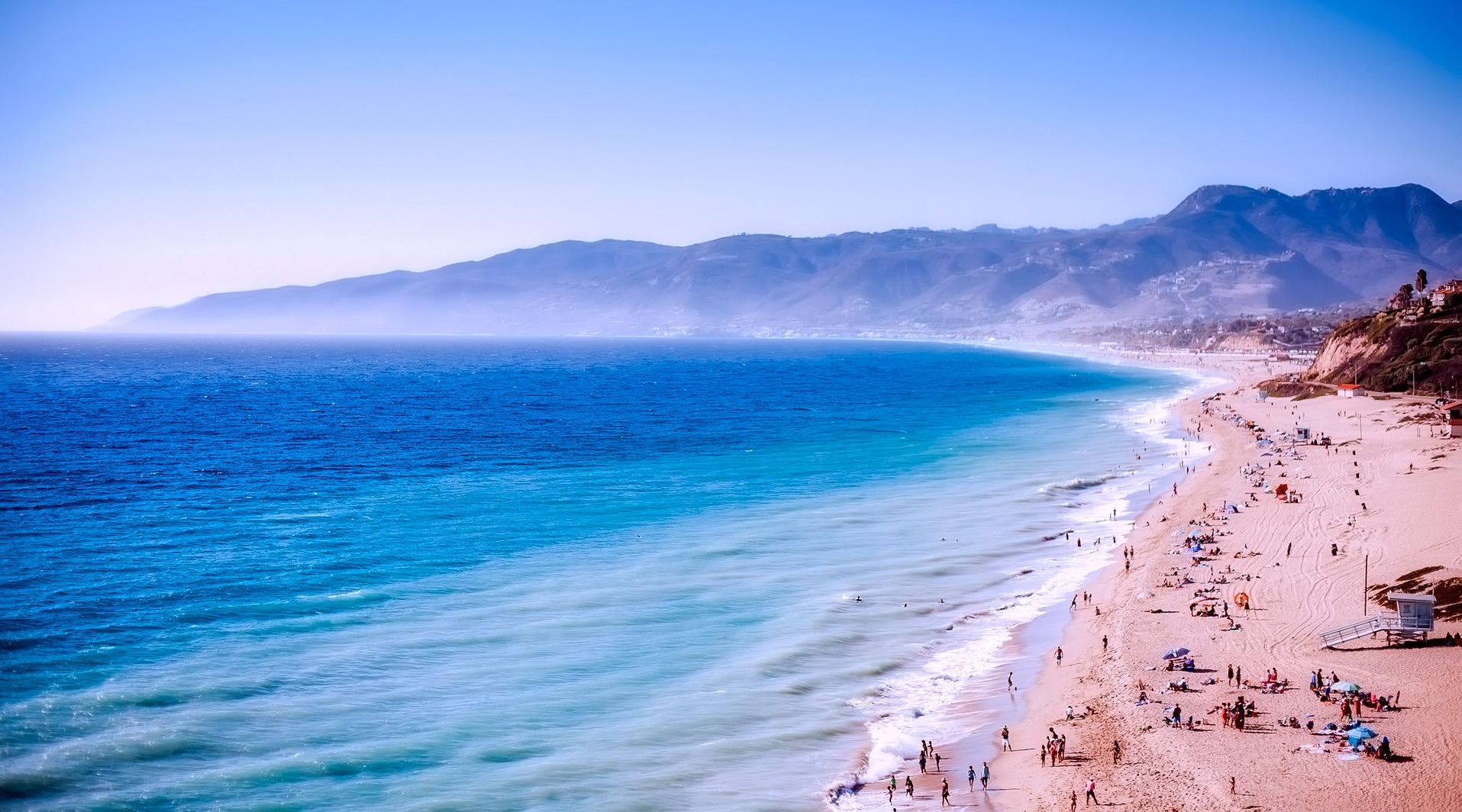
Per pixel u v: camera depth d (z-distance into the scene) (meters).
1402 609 48.91
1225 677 47.09
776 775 40.16
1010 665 51.81
